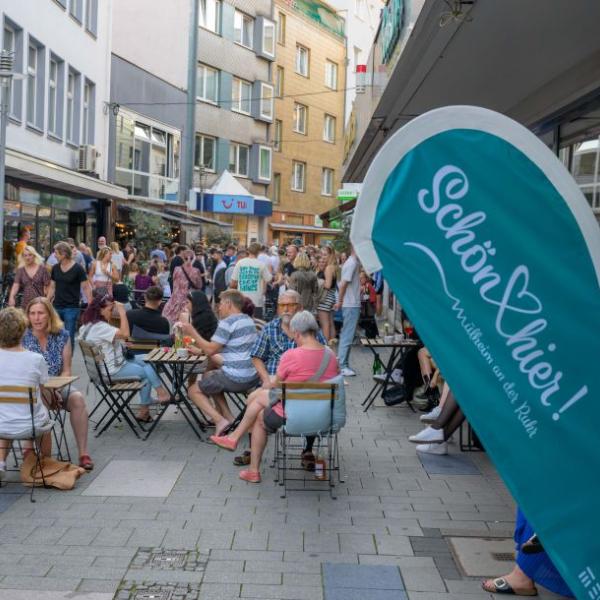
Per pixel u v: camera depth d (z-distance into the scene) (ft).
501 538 17.66
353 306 38.75
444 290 11.28
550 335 11.30
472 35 26.84
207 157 132.36
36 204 67.92
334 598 14.64
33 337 22.82
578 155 31.65
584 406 11.27
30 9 63.82
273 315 60.64
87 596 14.51
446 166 11.35
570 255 11.39
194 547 16.93
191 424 25.98
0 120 44.32
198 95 127.85
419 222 11.35
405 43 29.09
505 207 11.36
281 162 156.46
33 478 20.72
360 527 18.31
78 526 18.04
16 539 17.20
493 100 38.99
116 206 90.07
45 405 22.18
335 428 20.92
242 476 21.67
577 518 11.12
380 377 32.12
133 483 21.26
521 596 14.88
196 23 123.44
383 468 23.12
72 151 78.33
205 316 29.45
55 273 38.96
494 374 11.21
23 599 14.34
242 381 25.45
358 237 11.35
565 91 31.94
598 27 24.90
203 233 115.96
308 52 163.22
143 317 28.89
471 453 24.91
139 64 110.63
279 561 16.28
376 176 11.32
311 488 21.15
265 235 151.12
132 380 26.86
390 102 40.60
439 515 19.20
